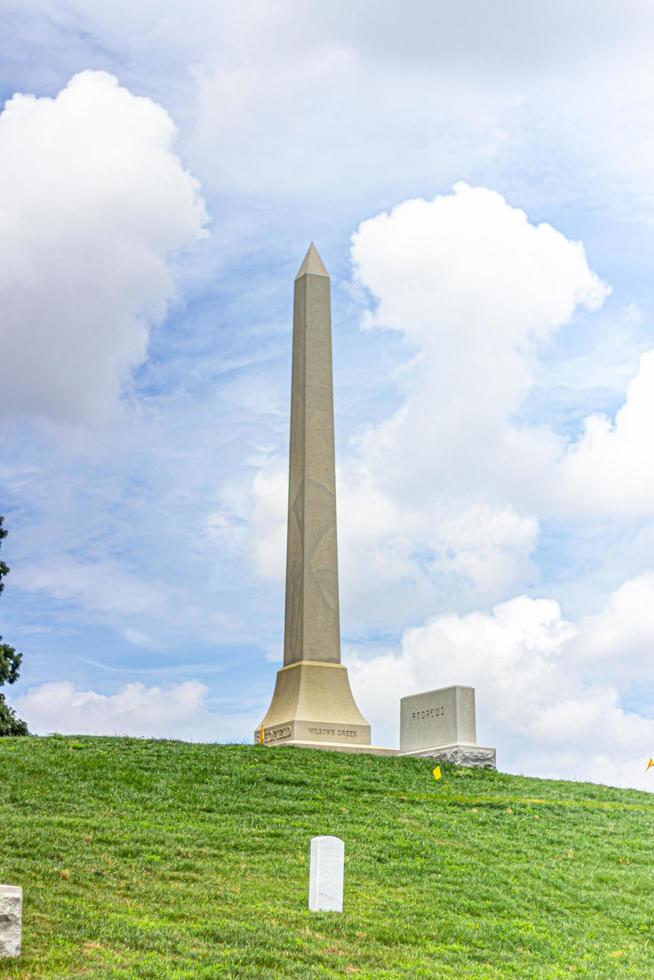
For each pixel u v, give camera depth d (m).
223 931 18.16
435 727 40.56
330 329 44.38
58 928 17.30
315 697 40.69
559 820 30.77
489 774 37.59
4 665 51.22
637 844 28.39
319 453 43.06
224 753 35.03
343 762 36.22
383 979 17.05
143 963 16.22
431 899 21.95
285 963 17.19
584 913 22.47
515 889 23.34
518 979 18.06
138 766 31.62
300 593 42.00
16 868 20.22
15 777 28.75
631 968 19.28
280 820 27.08
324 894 20.22
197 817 26.72
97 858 21.62
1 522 53.56
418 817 29.09
